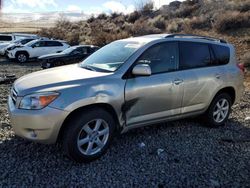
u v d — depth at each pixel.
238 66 6.54
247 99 8.80
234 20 22.61
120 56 5.15
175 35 5.68
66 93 4.33
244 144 5.49
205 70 5.82
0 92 9.73
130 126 4.99
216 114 6.23
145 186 4.04
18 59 22.78
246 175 4.39
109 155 4.87
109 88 4.62
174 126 6.25
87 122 4.47
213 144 5.44
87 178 4.19
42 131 4.27
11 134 5.64
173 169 4.50
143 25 30.02
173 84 5.30
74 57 19.02
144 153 4.98
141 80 4.95
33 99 4.30
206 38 6.11
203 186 4.08
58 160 4.66
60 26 41.34
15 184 3.99
